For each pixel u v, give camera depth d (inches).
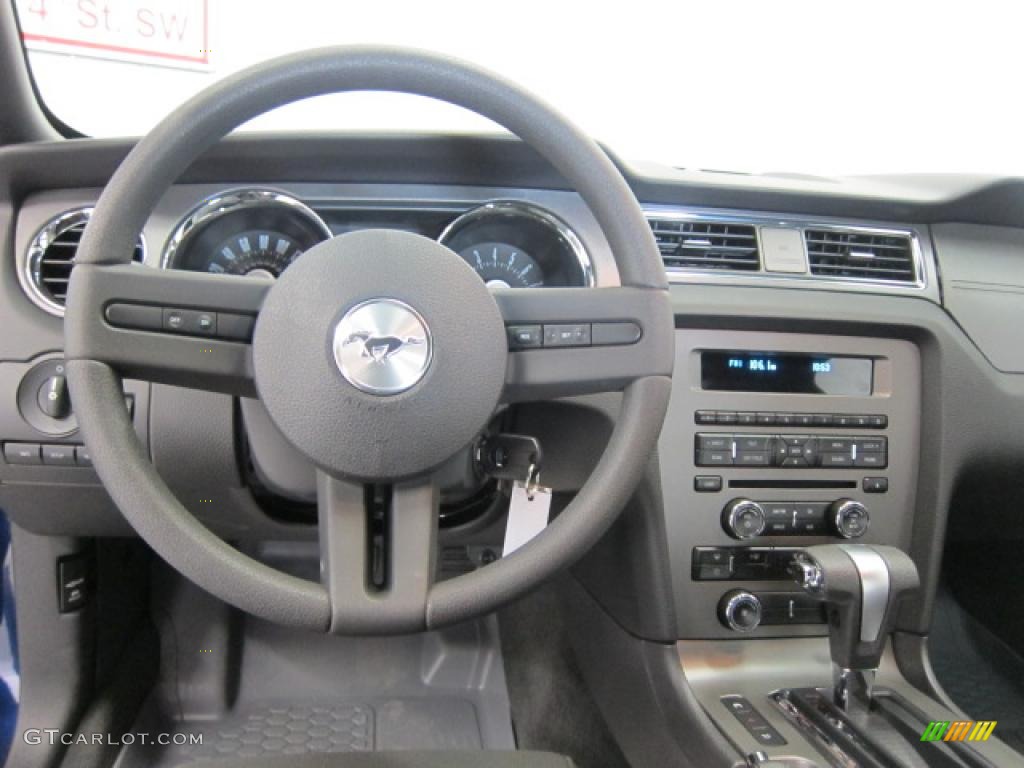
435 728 47.3
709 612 39.4
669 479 38.3
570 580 52.9
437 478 27.1
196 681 48.1
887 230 40.3
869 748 32.6
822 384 39.6
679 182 36.9
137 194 25.3
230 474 34.0
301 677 50.1
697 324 37.9
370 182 35.3
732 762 33.5
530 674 53.4
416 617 25.5
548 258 36.7
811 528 39.5
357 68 26.1
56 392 33.0
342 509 26.0
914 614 41.0
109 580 44.4
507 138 33.0
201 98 25.6
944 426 39.9
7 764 39.3
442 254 25.9
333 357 24.7
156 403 33.1
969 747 32.6
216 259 34.4
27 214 34.1
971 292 41.0
